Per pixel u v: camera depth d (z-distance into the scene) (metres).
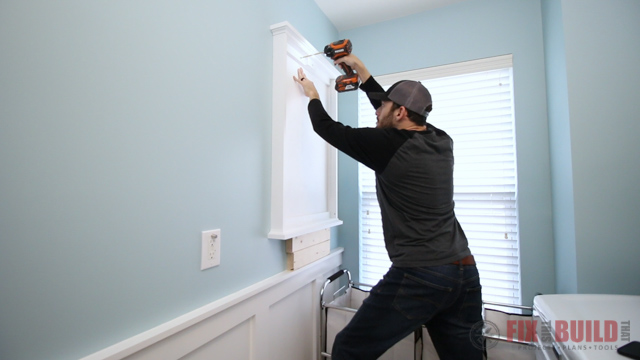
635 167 1.17
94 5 0.67
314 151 1.59
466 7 1.83
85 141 0.65
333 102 1.79
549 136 1.58
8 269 0.54
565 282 1.38
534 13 1.68
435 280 0.96
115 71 0.71
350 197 2.08
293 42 1.36
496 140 1.76
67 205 0.62
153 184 0.80
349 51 1.30
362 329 1.04
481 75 1.81
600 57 1.23
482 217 1.77
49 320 0.59
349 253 2.06
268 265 1.28
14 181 0.55
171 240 0.85
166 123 0.84
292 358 1.43
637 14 1.20
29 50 0.57
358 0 1.81
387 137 1.03
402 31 1.99
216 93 1.02
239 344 1.09
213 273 0.99
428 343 1.32
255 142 1.21
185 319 0.86
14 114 0.55
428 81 1.93
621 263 1.17
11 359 0.54
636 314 0.92
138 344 0.72
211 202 0.99
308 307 1.59
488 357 1.25
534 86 1.65
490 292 1.74
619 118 1.20
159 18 0.83
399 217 1.06
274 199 1.29
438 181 1.04
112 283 0.70
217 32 1.03
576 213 1.24
